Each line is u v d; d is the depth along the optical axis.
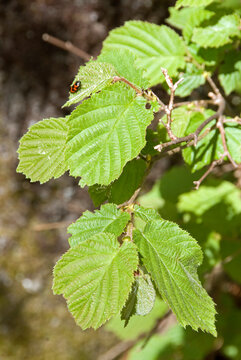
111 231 0.41
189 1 0.49
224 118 0.49
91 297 0.39
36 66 0.82
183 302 0.40
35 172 0.43
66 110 0.84
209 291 0.77
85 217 0.41
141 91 0.43
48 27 0.78
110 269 0.39
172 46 0.53
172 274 0.40
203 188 0.69
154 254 0.41
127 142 0.41
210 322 0.40
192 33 0.53
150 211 0.42
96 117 0.42
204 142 0.49
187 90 0.53
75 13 0.77
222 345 0.76
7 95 0.84
